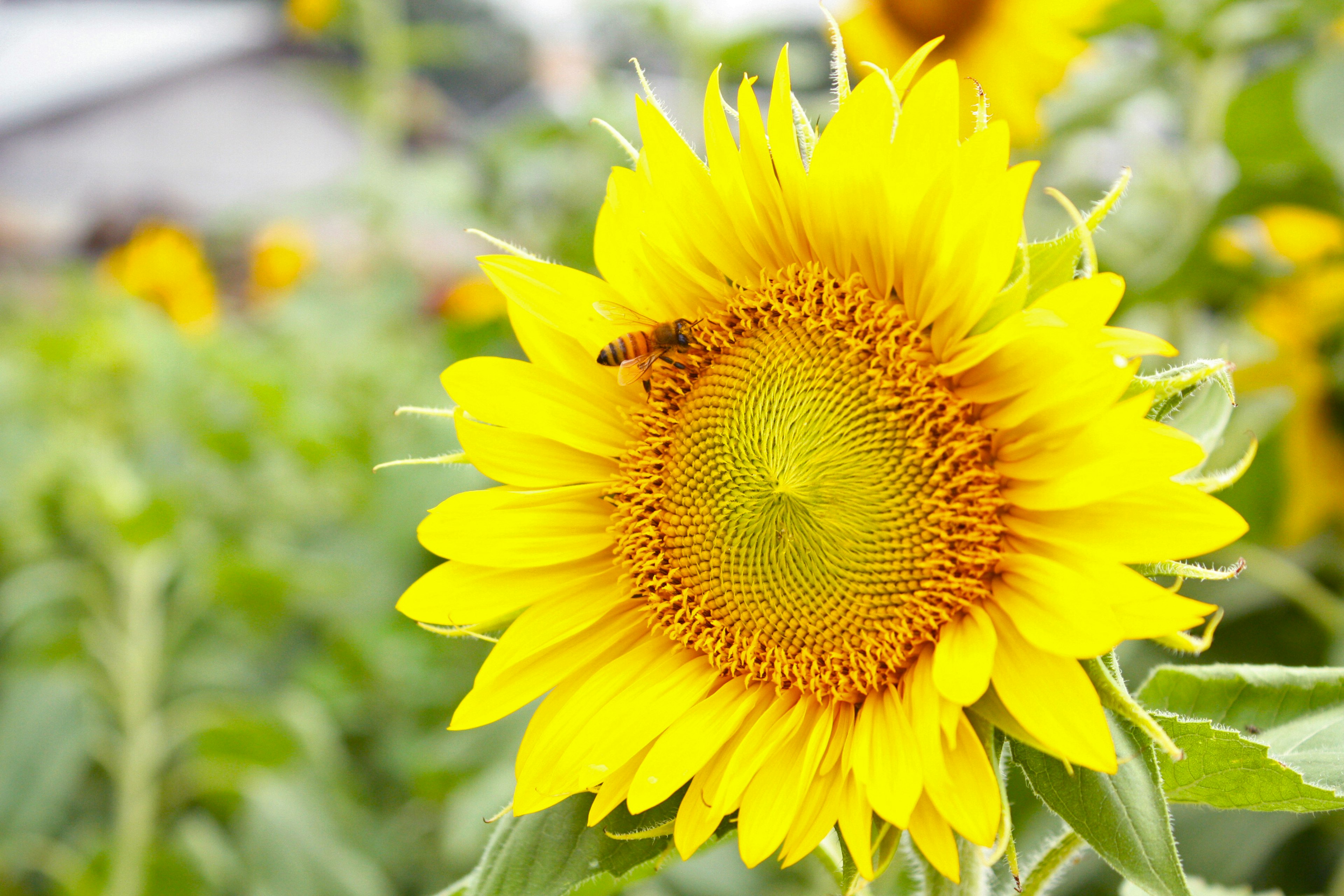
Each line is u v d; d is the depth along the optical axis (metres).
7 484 0.67
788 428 0.34
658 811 0.33
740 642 0.34
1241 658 0.47
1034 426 0.32
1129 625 0.30
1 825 0.55
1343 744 0.33
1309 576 0.50
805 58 0.72
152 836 0.58
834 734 0.33
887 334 0.34
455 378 0.34
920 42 0.56
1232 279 0.48
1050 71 0.54
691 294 0.35
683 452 0.35
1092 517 0.32
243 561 0.58
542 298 0.35
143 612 0.60
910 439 0.33
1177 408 0.32
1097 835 0.31
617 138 0.34
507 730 0.55
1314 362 0.47
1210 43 0.52
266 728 0.58
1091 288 0.31
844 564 0.33
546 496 0.35
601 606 0.35
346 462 0.74
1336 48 0.45
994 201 0.31
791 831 0.32
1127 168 0.32
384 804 0.65
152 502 0.58
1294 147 0.47
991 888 0.34
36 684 0.58
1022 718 0.31
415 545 0.58
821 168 0.33
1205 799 0.32
